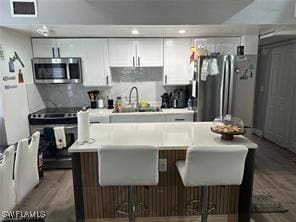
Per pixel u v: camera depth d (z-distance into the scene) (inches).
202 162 67.1
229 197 92.0
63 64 150.2
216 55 136.5
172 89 175.2
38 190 118.5
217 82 137.7
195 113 148.8
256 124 225.1
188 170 68.3
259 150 179.2
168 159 86.8
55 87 169.5
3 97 115.7
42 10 107.9
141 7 109.9
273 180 128.4
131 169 68.3
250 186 86.3
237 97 139.8
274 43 192.9
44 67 149.9
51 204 105.9
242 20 112.7
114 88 174.1
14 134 126.1
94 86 168.4
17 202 84.1
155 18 111.3
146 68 172.9
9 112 121.3
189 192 91.2
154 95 176.6
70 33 137.6
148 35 149.4
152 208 92.1
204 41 152.5
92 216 91.2
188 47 157.2
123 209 91.1
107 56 155.7
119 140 84.7
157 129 100.6
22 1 106.4
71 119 143.3
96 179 88.0
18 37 132.2
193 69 156.2
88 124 83.0
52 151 141.3
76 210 86.0
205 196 74.9
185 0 110.0
